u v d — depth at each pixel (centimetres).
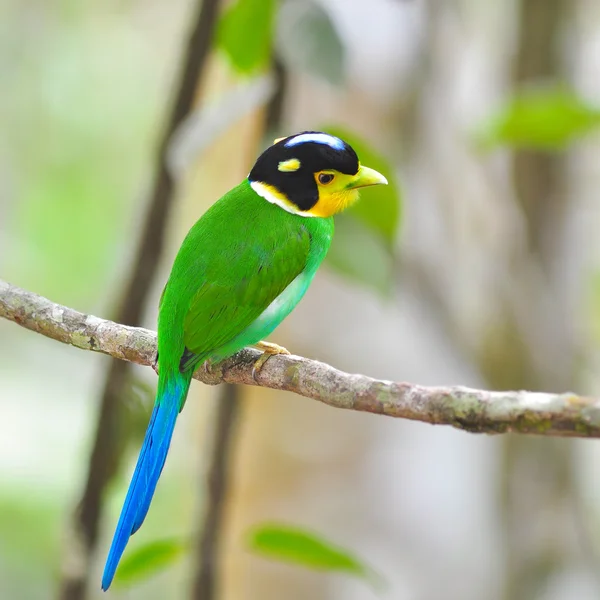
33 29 2212
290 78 797
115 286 902
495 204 1234
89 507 763
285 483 1268
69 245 2061
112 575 678
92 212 2119
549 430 461
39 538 1667
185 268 746
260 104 756
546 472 1230
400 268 1041
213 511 762
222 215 775
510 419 465
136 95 2228
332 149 770
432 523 1258
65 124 2191
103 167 2184
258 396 1280
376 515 1261
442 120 1209
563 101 841
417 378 1227
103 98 2217
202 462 784
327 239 791
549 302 1246
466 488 1267
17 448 1759
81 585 757
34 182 2144
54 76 2205
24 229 2072
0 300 697
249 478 1281
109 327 704
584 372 1340
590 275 1497
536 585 1204
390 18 1168
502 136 875
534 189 1257
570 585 1198
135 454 848
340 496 1262
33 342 1877
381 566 1243
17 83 2188
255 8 736
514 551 1230
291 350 1227
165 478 1695
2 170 2130
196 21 760
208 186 1444
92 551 764
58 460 1775
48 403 1839
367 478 1266
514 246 1234
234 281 740
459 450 1271
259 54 764
